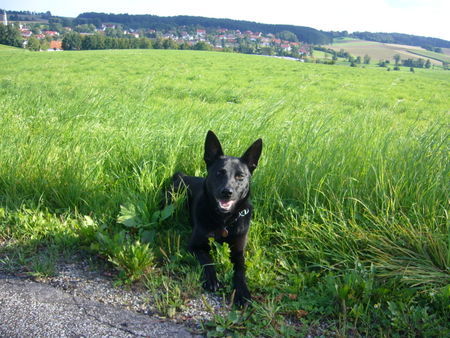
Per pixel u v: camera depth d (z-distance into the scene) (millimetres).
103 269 1351
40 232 1525
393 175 1680
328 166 1749
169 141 2021
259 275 1344
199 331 1120
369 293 1241
